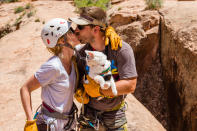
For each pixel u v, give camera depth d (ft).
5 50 26.45
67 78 6.28
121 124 7.36
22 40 30.04
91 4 44.78
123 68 6.41
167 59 23.29
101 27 6.50
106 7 43.11
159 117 22.79
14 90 16.21
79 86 7.07
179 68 19.56
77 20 6.29
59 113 6.33
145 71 26.94
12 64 21.77
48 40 6.03
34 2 59.36
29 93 6.03
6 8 56.70
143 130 10.51
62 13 46.19
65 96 6.38
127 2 42.01
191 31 19.53
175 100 20.39
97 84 6.31
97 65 6.09
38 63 21.76
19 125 11.94
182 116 18.38
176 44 20.33
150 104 24.12
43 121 6.40
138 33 27.84
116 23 31.91
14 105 14.08
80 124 7.76
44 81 6.03
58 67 5.99
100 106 7.12
